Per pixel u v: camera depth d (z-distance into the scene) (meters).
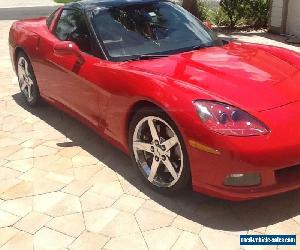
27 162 4.27
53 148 4.56
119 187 3.79
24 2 20.41
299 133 3.08
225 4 12.33
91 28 4.35
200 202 3.53
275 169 3.06
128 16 4.45
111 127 3.99
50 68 4.83
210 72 3.60
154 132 3.50
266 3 12.11
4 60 8.26
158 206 3.50
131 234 3.18
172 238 3.12
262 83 3.46
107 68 3.92
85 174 4.02
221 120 3.05
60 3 19.72
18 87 6.62
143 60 3.99
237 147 2.96
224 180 3.09
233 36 11.31
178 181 3.41
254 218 3.33
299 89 3.46
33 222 3.34
